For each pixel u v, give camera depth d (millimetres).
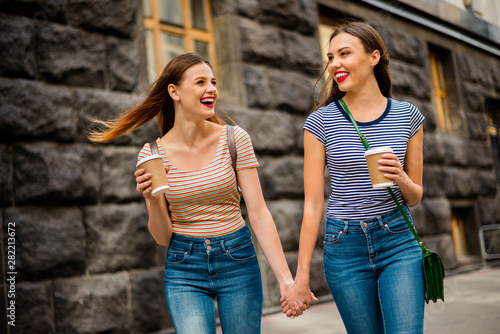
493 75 11430
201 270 2332
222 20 6395
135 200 5000
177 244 2365
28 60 4520
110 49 5102
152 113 2580
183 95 2406
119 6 5230
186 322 2273
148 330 4840
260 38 6477
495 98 11414
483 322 4438
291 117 6590
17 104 4379
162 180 2180
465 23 10438
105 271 4668
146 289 4887
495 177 10625
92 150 4770
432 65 10203
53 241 4395
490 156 10641
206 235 2338
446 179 9086
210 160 2406
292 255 6133
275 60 6609
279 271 2459
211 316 2311
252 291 2365
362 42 2406
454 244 9133
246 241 2385
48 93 4582
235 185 2395
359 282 2354
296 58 6859
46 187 4430
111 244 4738
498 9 11656
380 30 8516
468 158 9883
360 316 2363
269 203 6094
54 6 4758
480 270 9016
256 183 2459
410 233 2352
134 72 5246
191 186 2336
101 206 4762
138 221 4957
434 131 9234
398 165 2172
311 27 7184
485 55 11336
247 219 6031
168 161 2408
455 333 4141
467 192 9594
